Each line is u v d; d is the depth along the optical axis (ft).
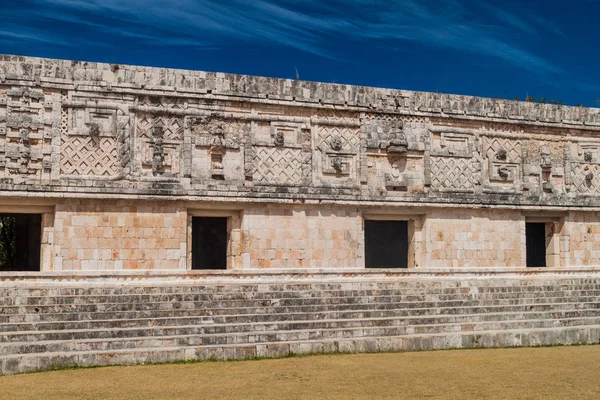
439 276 83.71
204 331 57.52
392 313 67.41
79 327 56.03
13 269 105.09
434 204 85.10
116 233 71.67
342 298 70.08
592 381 43.73
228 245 78.69
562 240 93.30
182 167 74.49
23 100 69.26
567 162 94.22
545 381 43.70
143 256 72.49
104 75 72.33
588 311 72.28
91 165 71.20
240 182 76.84
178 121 75.10
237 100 77.20
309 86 80.74
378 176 83.51
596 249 94.73
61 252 69.41
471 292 77.41
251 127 78.02
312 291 71.46
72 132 70.59
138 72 73.67
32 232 97.66
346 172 81.82
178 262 73.77
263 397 38.96
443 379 44.34
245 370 47.85
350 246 81.25
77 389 41.19
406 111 85.05
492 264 88.38
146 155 73.51
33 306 59.00
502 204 88.74
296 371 47.39
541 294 79.30
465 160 88.07
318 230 80.02
